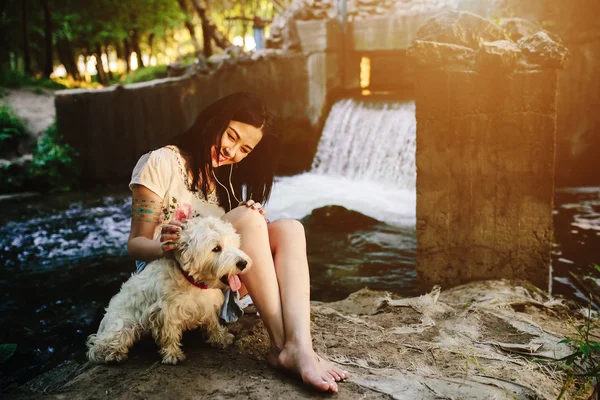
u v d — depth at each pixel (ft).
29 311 15.30
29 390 7.61
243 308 10.08
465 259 13.93
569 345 8.64
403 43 35.06
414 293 15.19
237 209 8.02
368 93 39.40
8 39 69.21
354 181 34.22
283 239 8.21
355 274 17.26
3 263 19.93
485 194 13.47
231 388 7.03
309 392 6.95
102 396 6.82
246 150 8.27
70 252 21.30
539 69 12.50
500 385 7.22
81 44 79.92
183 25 78.13
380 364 7.91
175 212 8.14
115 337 7.50
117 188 37.14
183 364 7.63
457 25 12.92
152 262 7.47
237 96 8.06
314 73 36.65
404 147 31.86
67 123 37.52
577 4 27.35
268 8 82.89
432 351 8.38
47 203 31.96
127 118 37.96
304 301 7.73
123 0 67.26
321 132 37.37
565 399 7.18
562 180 29.40
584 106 28.32
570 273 16.35
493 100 12.92
